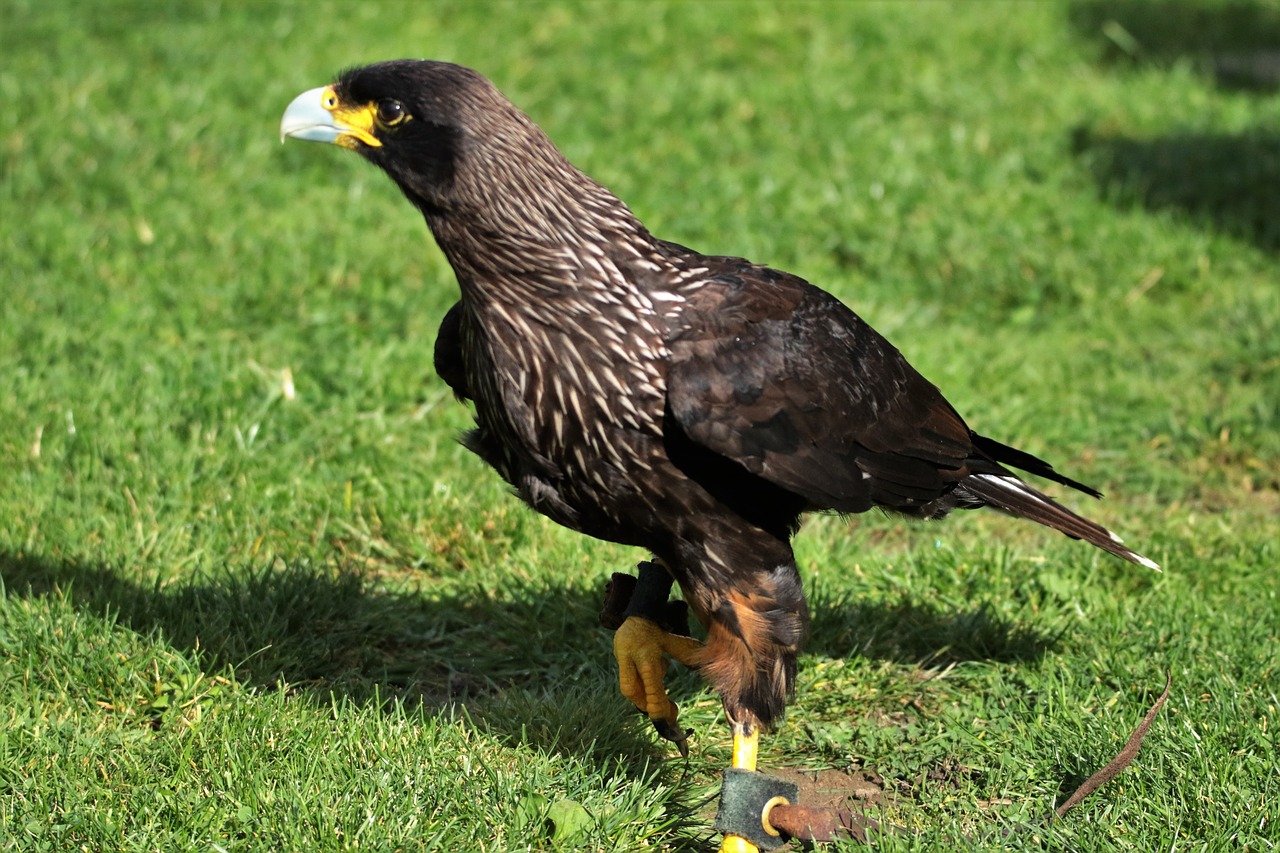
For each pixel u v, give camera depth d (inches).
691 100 783.7
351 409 476.4
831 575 402.3
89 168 660.1
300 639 365.4
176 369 491.8
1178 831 283.3
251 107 744.3
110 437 443.5
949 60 864.9
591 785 305.4
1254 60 906.7
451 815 287.4
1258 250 631.8
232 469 438.3
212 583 374.0
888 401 302.0
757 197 671.1
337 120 276.2
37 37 852.0
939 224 642.2
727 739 339.6
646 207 655.1
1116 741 315.3
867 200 664.4
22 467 430.3
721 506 278.7
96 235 594.6
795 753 338.3
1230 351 554.6
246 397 478.9
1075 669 356.2
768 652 285.6
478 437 301.7
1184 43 931.3
